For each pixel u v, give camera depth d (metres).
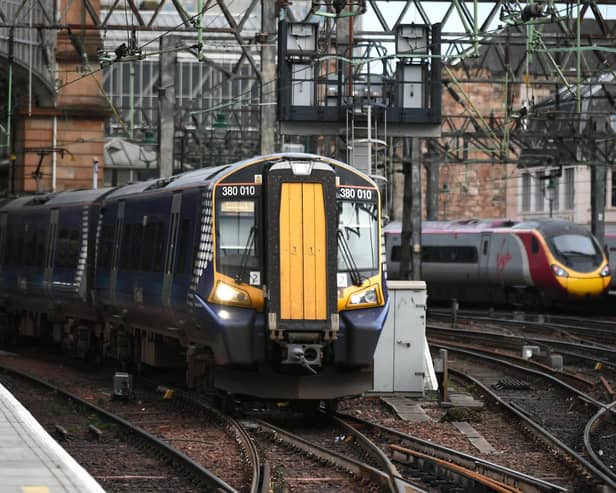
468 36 71.38
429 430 44.81
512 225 126.81
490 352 78.19
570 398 55.88
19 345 84.88
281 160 45.69
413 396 53.94
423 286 54.28
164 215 53.16
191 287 47.25
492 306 135.75
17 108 118.31
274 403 49.62
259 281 44.84
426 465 36.16
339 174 46.28
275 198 44.41
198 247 46.81
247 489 32.34
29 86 106.31
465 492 32.50
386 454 38.84
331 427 45.62
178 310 49.47
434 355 76.94
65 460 28.41
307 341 44.03
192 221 48.25
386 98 78.94
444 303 143.38
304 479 34.00
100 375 65.25
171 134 91.81
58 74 115.88
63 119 120.06
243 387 45.34
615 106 96.56
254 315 44.69
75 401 51.06
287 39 76.81
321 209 44.53
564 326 98.50
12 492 24.45
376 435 42.91
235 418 46.91
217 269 45.19
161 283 52.41
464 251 131.38
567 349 83.12
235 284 44.91
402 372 53.97
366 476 33.50
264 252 44.91
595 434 45.38
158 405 51.72
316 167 44.91
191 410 49.62
